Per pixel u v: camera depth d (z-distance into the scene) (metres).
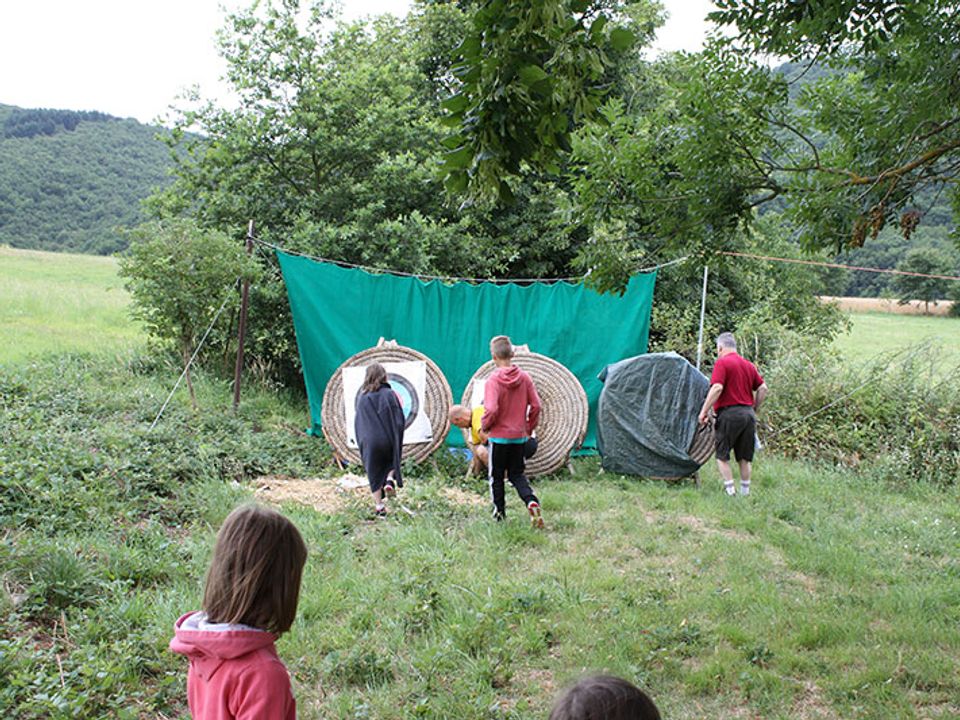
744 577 6.58
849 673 5.09
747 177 5.91
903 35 5.16
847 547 7.52
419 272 13.53
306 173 14.91
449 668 4.95
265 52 14.55
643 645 5.25
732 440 9.31
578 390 10.63
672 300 16.89
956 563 7.28
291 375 14.16
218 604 2.29
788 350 13.51
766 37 5.44
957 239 6.49
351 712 4.41
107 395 11.05
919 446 11.11
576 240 17.19
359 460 10.18
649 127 6.46
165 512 7.36
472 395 10.73
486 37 3.99
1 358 13.00
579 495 9.12
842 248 5.38
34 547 5.69
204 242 10.77
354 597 5.86
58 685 4.23
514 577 6.46
